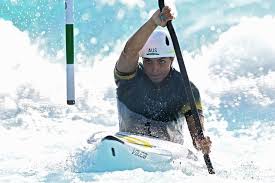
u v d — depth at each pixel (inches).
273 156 986.1
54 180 786.2
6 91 1508.4
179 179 768.9
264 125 1256.8
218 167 877.2
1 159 959.6
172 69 890.7
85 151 876.6
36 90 1540.4
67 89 944.3
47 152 1024.9
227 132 1214.9
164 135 899.4
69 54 943.7
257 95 1470.2
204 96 1482.5
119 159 811.4
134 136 852.6
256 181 785.6
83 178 781.3
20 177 813.9
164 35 878.4
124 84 881.5
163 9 831.7
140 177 772.0
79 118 1332.4
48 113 1357.0
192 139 890.7
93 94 1523.1
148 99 885.2
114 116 1362.0
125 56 854.5
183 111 895.1
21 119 1294.3
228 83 1567.4
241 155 998.4
